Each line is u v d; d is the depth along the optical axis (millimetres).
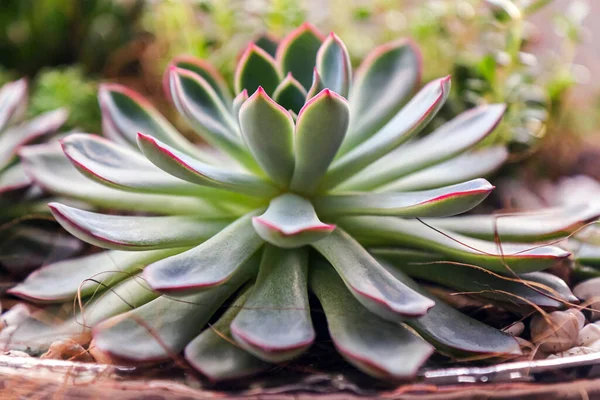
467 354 329
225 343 329
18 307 376
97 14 597
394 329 325
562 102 506
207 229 362
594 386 321
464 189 335
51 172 393
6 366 326
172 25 525
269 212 343
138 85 578
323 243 349
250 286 355
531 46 525
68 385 323
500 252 353
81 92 501
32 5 590
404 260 369
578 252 393
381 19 556
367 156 361
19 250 406
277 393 315
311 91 360
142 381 322
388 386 317
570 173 502
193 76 383
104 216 354
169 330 335
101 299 357
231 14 521
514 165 483
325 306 339
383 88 392
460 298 374
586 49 604
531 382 319
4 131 428
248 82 386
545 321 357
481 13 496
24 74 603
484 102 477
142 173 365
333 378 322
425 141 388
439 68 516
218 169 355
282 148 346
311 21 554
